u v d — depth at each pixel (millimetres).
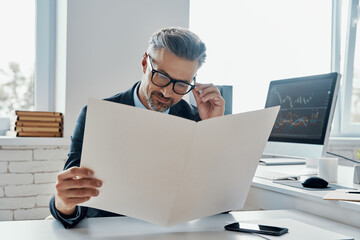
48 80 2289
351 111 3086
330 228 1034
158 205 893
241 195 1059
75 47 2049
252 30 2607
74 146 1320
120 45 2154
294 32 2764
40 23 2266
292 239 864
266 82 2652
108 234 916
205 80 2473
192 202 941
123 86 2168
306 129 1746
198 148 858
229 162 947
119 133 798
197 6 2459
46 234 908
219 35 2512
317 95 1741
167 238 886
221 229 975
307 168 1878
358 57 3076
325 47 2922
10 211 1990
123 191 873
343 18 3004
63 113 2068
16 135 1982
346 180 1504
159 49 1241
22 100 2270
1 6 2213
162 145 820
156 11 2238
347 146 2820
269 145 1950
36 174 2035
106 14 2119
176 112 1564
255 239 879
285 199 1322
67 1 2025
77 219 972
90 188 858
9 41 2230
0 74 2221
